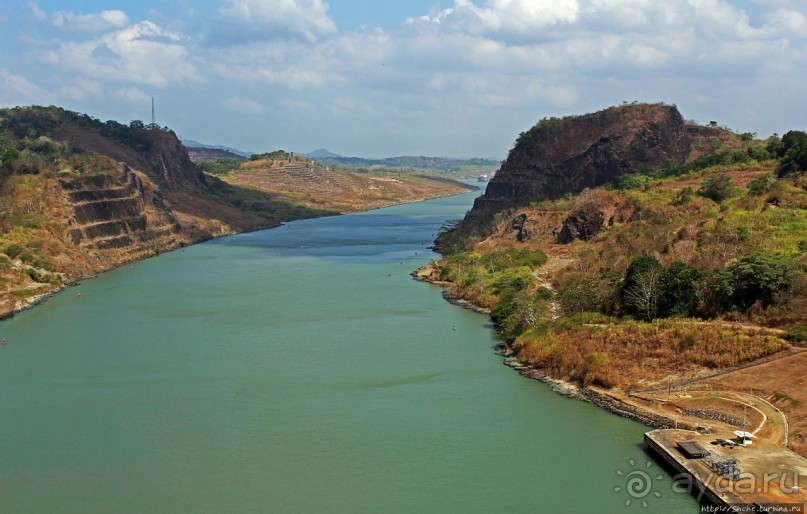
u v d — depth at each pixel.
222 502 62.03
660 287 95.50
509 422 77.38
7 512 60.69
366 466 68.00
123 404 83.94
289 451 71.31
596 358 87.69
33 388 89.50
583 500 61.47
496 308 121.25
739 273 90.62
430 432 75.19
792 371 76.81
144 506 61.50
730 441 67.06
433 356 100.94
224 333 114.56
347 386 89.00
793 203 123.50
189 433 75.69
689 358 84.38
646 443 70.44
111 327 119.25
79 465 68.81
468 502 61.53
